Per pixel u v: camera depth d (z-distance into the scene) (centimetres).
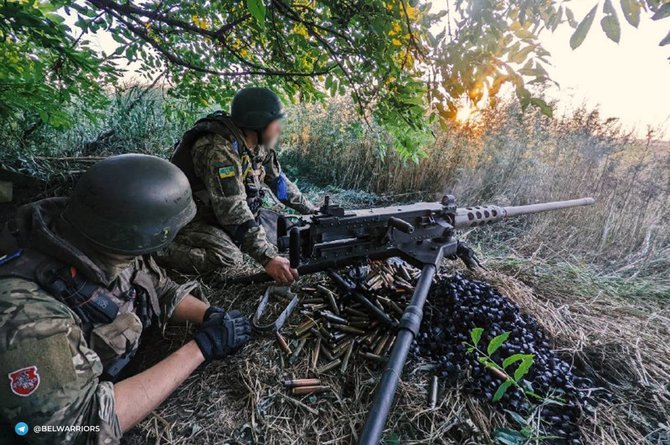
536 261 364
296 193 353
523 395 188
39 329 111
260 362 205
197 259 274
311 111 714
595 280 342
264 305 240
